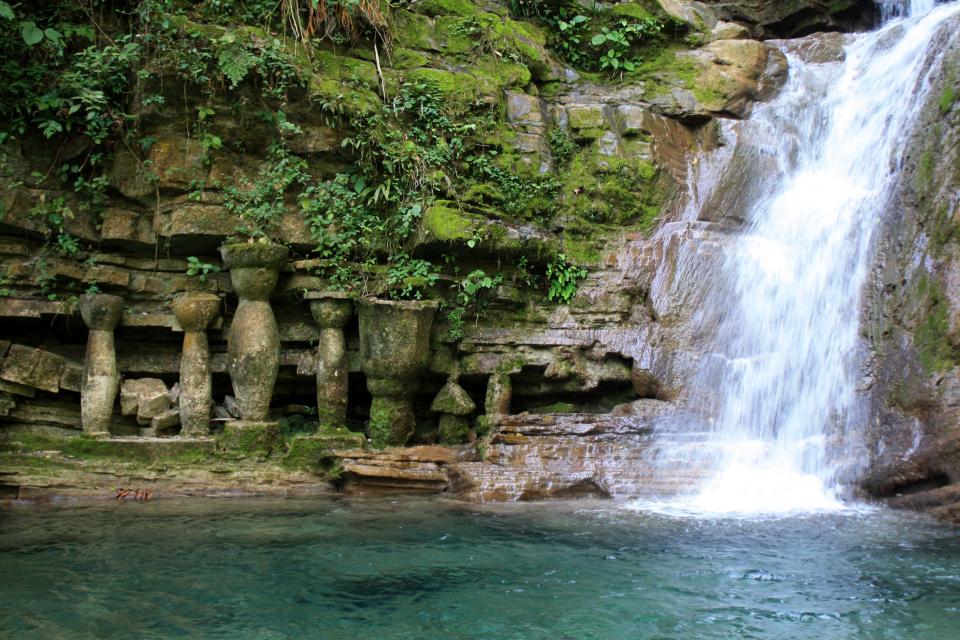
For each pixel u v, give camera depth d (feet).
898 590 18.80
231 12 33.86
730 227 37.68
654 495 28.25
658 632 16.52
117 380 31.63
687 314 33.78
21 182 31.42
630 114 38.99
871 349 30.42
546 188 36.86
